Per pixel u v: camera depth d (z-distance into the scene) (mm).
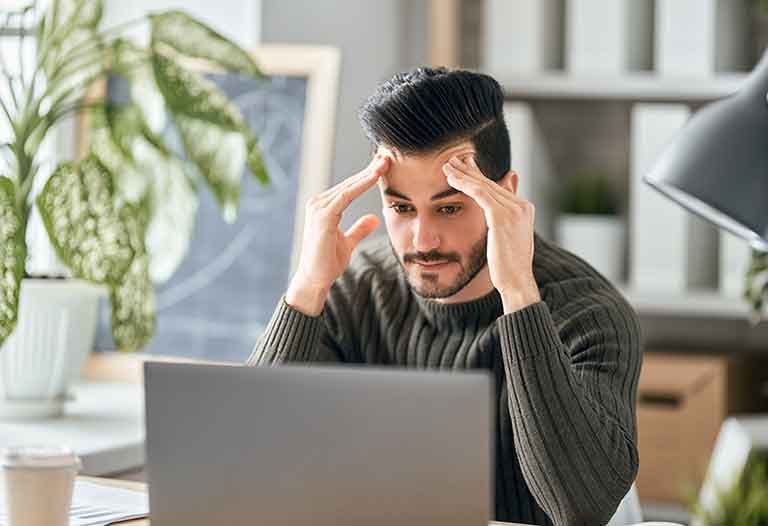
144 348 3328
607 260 3699
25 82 3352
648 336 3975
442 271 1866
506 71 3697
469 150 1846
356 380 1291
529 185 3666
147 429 1379
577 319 1986
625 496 1976
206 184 3008
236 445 1346
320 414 1307
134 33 3504
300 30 3477
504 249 1766
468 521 1261
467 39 4012
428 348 2123
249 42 3441
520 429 1750
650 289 3611
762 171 1543
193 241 3297
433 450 1269
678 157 1582
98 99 3348
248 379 1333
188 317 3285
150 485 1388
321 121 3195
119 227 2762
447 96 1831
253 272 3225
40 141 2855
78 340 2842
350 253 1966
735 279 3535
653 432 3500
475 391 1250
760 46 3859
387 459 1285
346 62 3531
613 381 1929
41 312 2760
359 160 3594
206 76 3318
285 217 3203
